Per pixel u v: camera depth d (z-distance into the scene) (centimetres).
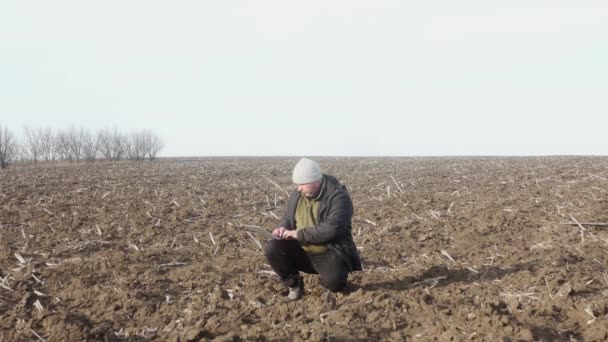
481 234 731
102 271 606
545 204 893
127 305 502
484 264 599
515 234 722
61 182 1479
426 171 1675
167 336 441
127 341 437
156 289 550
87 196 1182
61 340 424
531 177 1302
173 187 1357
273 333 434
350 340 413
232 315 473
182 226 863
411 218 867
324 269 512
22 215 941
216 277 582
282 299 519
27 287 549
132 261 646
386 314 462
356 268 523
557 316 446
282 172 1903
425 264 616
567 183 1116
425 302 482
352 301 496
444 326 428
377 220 871
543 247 646
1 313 489
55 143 3822
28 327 448
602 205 838
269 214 971
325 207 499
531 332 406
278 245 514
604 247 626
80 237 781
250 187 1364
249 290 542
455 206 954
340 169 1942
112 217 927
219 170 2020
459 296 495
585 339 407
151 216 937
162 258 666
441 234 752
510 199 970
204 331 433
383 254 661
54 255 675
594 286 501
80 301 520
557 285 505
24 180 1559
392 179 1413
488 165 1838
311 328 438
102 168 2245
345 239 509
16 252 678
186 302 516
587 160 1909
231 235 789
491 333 408
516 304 470
